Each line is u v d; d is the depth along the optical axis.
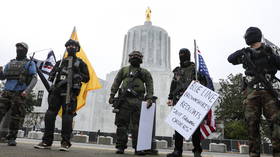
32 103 34.12
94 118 43.19
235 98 30.36
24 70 5.23
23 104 5.13
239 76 31.45
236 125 28.42
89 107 43.44
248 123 3.53
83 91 7.48
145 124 5.15
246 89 3.71
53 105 4.65
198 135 4.54
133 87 5.30
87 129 42.22
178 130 4.29
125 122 5.12
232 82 31.64
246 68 3.74
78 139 18.77
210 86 4.93
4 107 5.06
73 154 3.79
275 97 3.38
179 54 5.17
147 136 5.12
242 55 3.84
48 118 4.59
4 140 5.60
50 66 7.36
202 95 4.33
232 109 29.81
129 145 15.73
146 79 5.53
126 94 5.21
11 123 4.89
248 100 3.58
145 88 5.62
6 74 5.28
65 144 4.48
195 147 4.57
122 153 5.01
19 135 19.91
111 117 43.19
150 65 45.66
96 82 7.65
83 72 5.06
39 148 4.45
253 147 3.46
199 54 5.21
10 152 3.32
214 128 5.08
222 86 32.50
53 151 4.05
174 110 4.47
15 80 5.17
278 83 3.55
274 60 3.57
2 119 5.37
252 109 3.52
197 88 4.44
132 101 5.18
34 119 37.09
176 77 5.09
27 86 5.21
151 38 47.62
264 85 3.46
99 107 44.22
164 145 17.95
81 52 7.75
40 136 18.53
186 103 4.42
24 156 3.02
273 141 3.32
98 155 4.04
